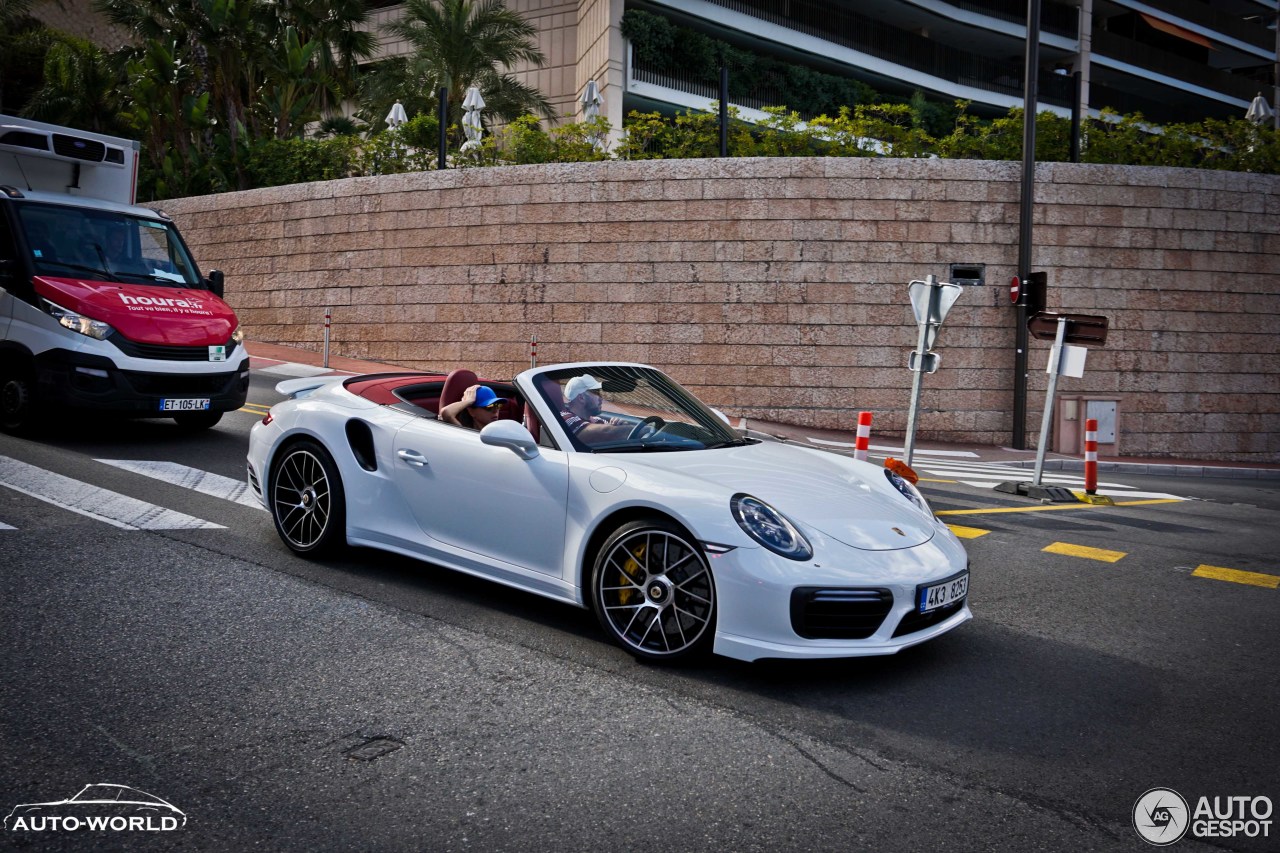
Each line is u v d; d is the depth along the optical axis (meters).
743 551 3.68
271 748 3.02
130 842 2.45
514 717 3.34
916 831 2.68
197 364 8.21
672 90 29.23
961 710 3.61
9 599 4.25
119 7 26.08
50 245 8.24
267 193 19.48
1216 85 44.28
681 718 3.40
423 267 17.70
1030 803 2.88
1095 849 2.62
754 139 18.42
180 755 2.94
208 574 4.83
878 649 3.70
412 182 17.75
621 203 16.36
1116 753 3.28
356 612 4.38
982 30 36.69
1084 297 15.79
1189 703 3.80
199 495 6.54
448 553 4.64
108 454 7.73
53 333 7.78
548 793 2.81
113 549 5.14
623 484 4.00
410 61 29.78
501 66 33.75
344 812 2.65
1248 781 3.09
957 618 4.16
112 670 3.56
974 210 15.62
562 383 4.74
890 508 4.27
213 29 24.48
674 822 2.68
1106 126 18.52
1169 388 16.05
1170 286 15.95
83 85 29.70
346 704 3.38
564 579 4.19
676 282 16.16
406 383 5.55
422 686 3.58
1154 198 15.84
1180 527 8.17
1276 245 16.31
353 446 5.07
